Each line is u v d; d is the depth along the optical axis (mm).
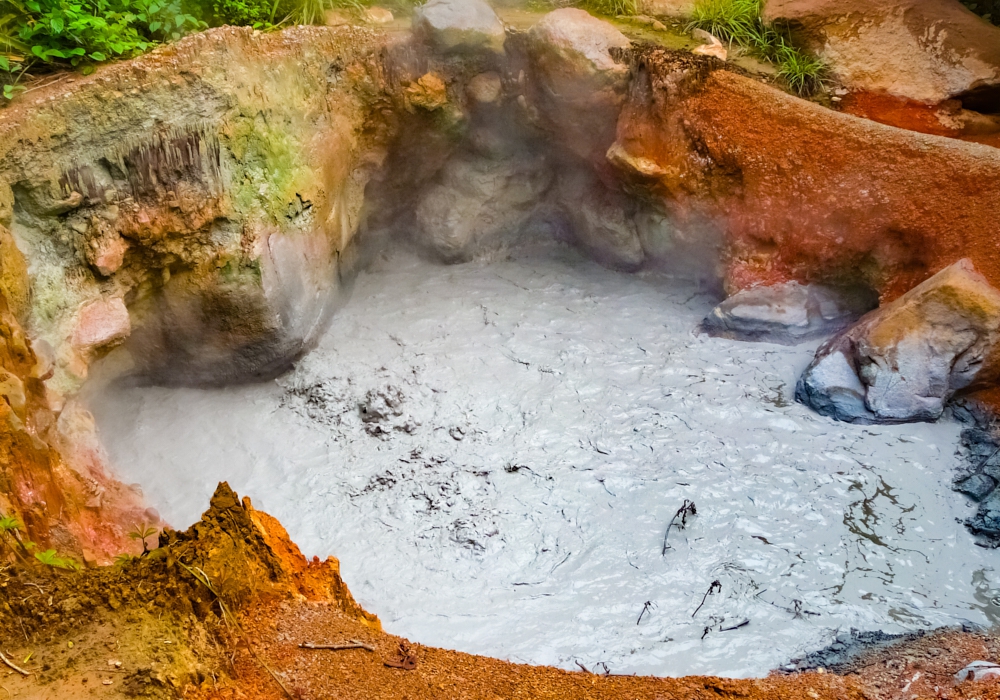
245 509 4008
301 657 3418
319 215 7430
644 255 8750
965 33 8688
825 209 7641
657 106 7961
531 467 6809
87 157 5859
